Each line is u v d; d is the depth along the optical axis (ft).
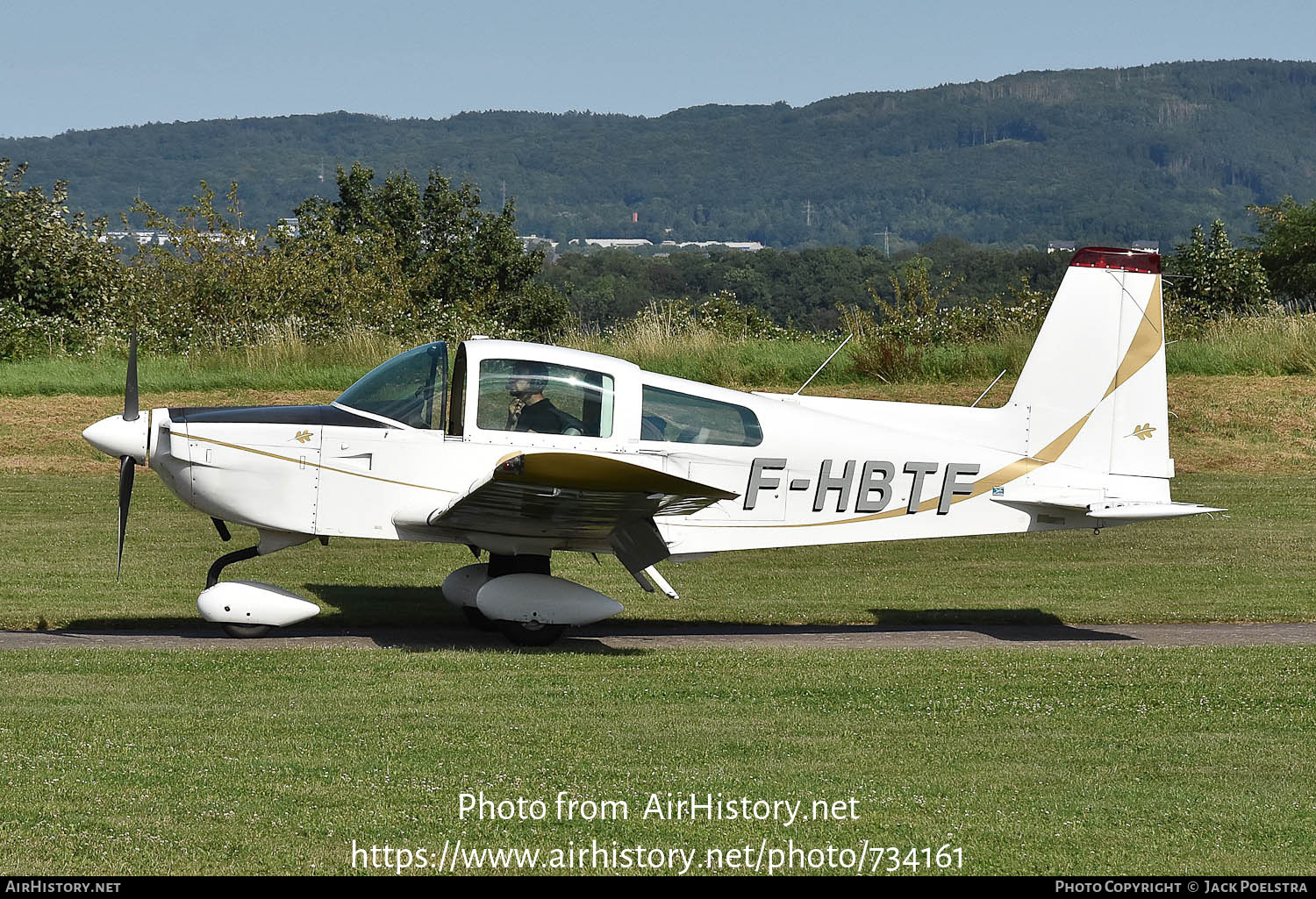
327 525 71.67
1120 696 57.77
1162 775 46.55
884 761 47.80
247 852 38.73
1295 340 185.98
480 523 70.13
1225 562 99.50
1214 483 137.18
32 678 58.65
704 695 57.36
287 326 202.59
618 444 72.33
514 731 50.96
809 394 174.70
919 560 100.99
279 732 50.08
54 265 230.48
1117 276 78.79
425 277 364.58
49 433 153.89
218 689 57.26
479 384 71.46
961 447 77.46
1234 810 43.21
